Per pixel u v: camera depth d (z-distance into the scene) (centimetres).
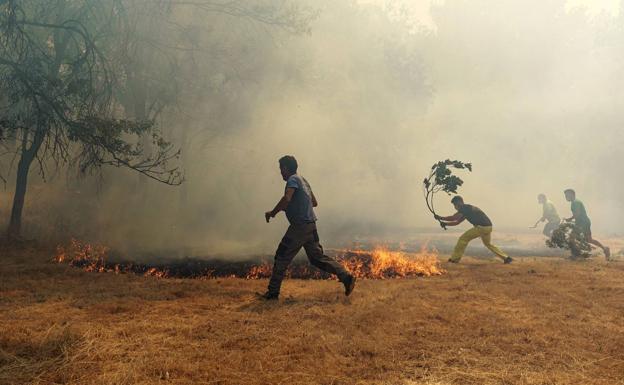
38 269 761
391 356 410
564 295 641
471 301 606
